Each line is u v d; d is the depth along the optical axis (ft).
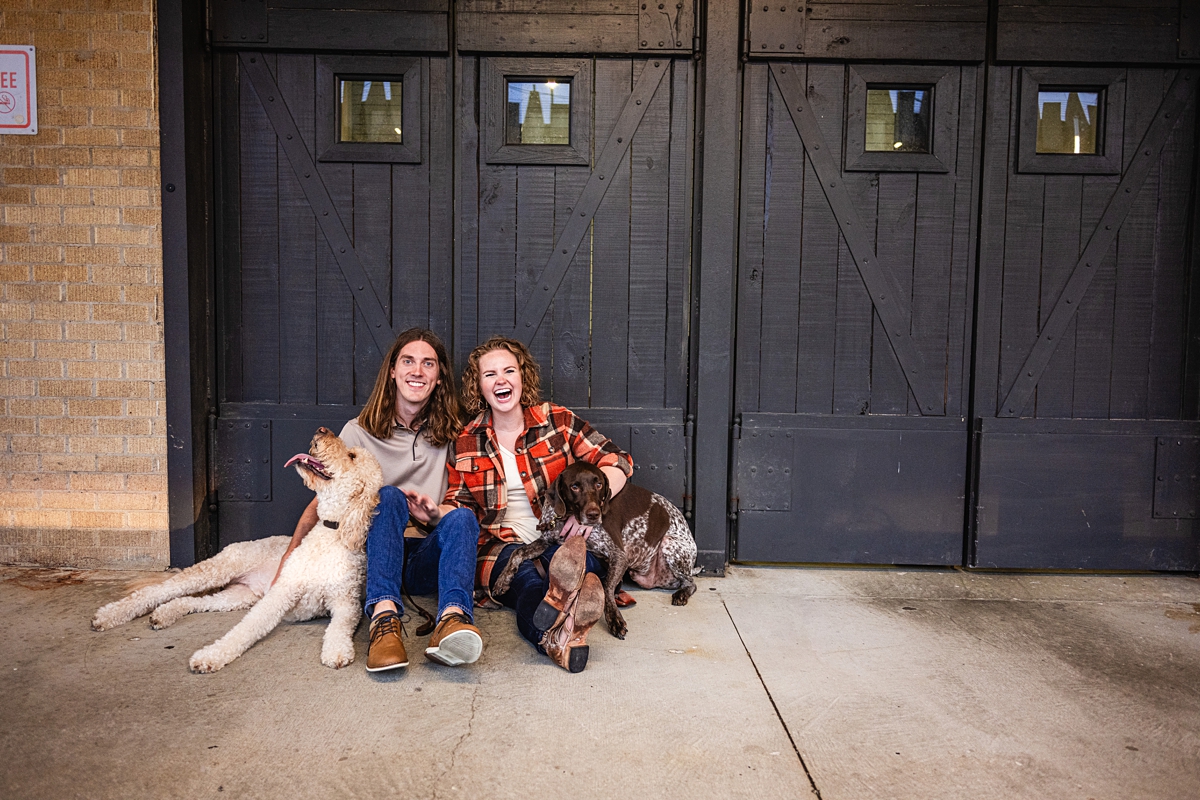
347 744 5.75
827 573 10.02
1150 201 9.80
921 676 7.06
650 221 9.82
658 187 9.78
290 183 9.68
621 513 8.39
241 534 9.91
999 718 6.31
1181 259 9.86
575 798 5.18
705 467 9.79
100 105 8.95
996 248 9.85
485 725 6.06
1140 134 9.74
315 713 6.17
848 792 5.29
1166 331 9.94
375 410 8.42
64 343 9.21
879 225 9.87
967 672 7.16
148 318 9.18
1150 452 9.96
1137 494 10.01
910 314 9.96
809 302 9.95
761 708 6.42
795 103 9.71
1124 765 5.65
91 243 9.11
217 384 9.82
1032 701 6.61
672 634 7.96
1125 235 9.84
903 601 9.07
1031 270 9.89
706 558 9.89
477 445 8.46
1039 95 9.77
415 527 8.46
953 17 9.53
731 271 9.59
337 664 6.90
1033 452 9.94
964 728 6.15
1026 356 9.97
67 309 9.17
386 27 9.46
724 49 9.36
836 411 10.07
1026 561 10.05
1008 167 9.78
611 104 9.69
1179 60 9.53
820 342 9.99
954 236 9.87
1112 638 8.02
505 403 8.16
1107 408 10.03
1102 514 10.03
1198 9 9.48
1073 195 9.81
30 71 8.92
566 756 5.66
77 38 8.89
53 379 9.25
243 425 9.78
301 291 9.81
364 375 9.92
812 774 5.49
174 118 8.96
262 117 9.59
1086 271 9.87
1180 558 10.07
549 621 6.77
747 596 9.13
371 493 7.48
